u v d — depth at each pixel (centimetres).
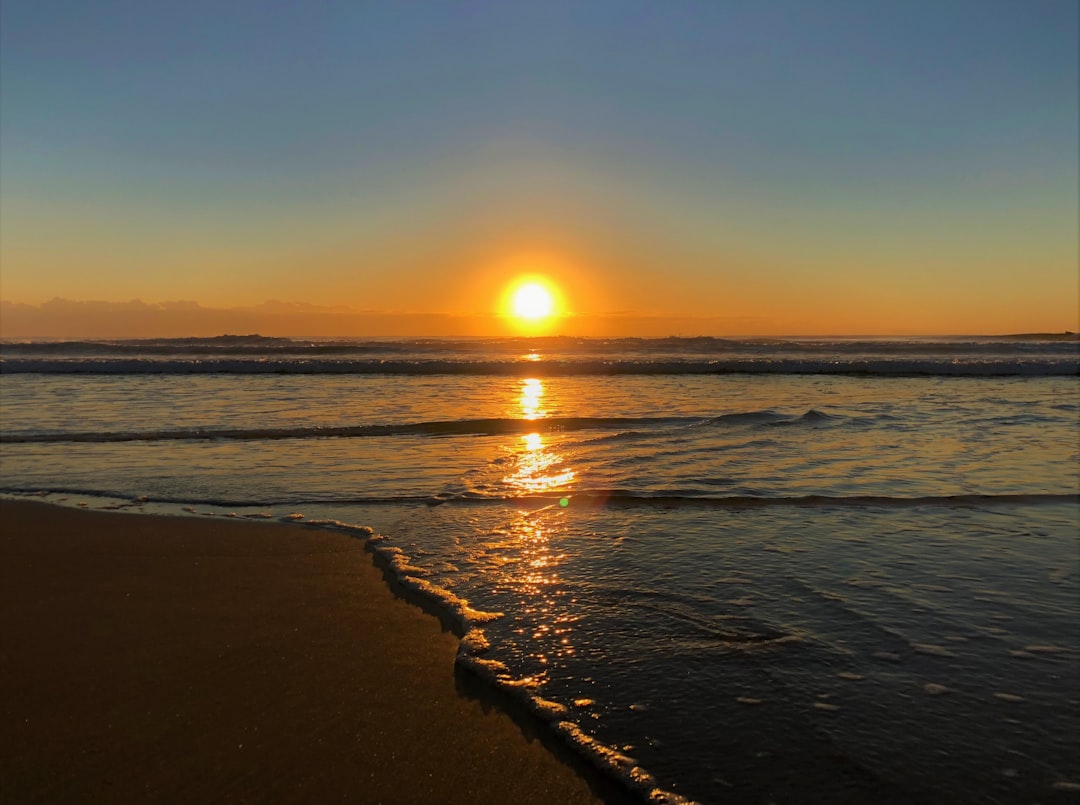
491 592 405
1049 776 234
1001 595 392
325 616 375
